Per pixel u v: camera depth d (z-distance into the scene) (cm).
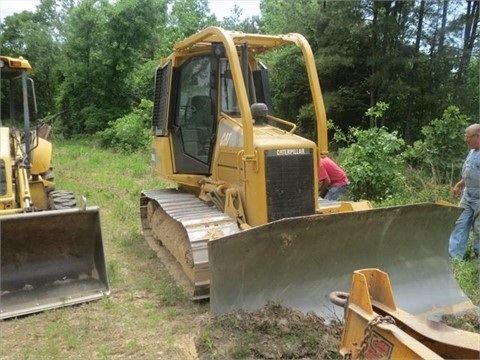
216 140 511
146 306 438
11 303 427
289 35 493
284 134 475
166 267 521
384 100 1590
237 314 365
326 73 1617
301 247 387
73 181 1102
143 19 2311
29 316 420
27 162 591
